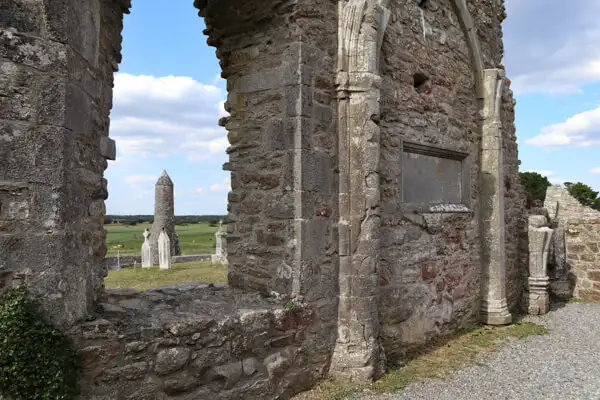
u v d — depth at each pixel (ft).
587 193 100.22
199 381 10.89
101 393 9.24
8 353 7.84
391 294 16.49
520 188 26.27
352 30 14.29
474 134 22.11
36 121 8.31
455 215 20.25
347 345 13.96
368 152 14.17
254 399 11.89
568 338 19.67
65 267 8.59
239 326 11.66
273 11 13.70
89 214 10.17
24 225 8.18
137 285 33.17
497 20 24.50
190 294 13.69
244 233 14.66
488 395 13.71
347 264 14.11
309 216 13.26
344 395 13.17
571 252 29.30
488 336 19.75
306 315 13.23
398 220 17.01
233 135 15.01
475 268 21.67
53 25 8.48
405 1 17.76
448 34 20.42
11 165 8.11
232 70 15.06
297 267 13.03
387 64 16.66
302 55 13.21
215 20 14.97
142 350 9.93
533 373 15.49
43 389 8.10
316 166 13.52
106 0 11.30
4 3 8.12
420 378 14.85
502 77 22.79
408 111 17.62
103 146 10.85
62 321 8.53
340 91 14.17
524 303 24.62
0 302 7.96
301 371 13.16
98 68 10.55
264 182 13.99
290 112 13.30
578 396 13.73
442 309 19.15
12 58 8.15
